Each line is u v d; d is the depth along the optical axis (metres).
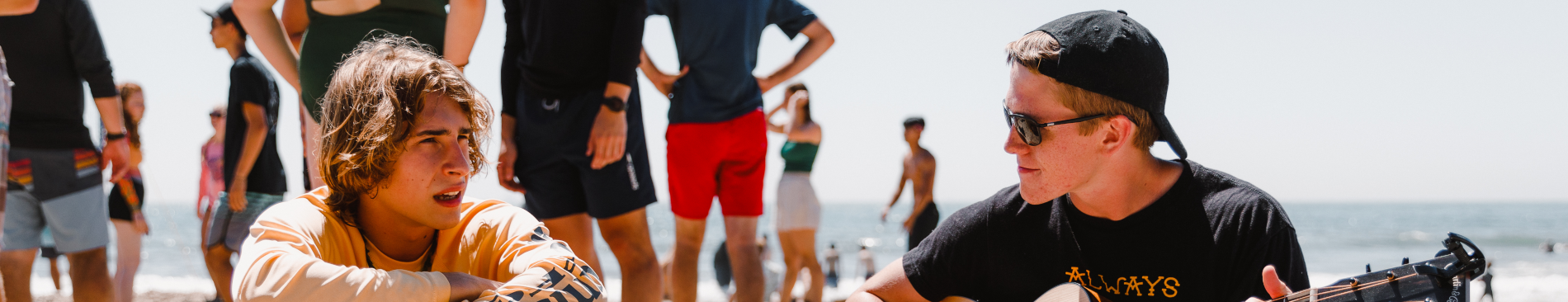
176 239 49.50
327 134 1.41
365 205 1.45
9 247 3.67
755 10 3.79
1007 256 1.98
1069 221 1.88
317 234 1.38
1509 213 125.62
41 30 3.49
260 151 4.31
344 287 1.23
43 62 3.53
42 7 3.47
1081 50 1.63
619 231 3.15
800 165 6.05
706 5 3.63
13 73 3.46
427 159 1.37
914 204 6.99
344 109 1.39
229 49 4.14
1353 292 1.57
